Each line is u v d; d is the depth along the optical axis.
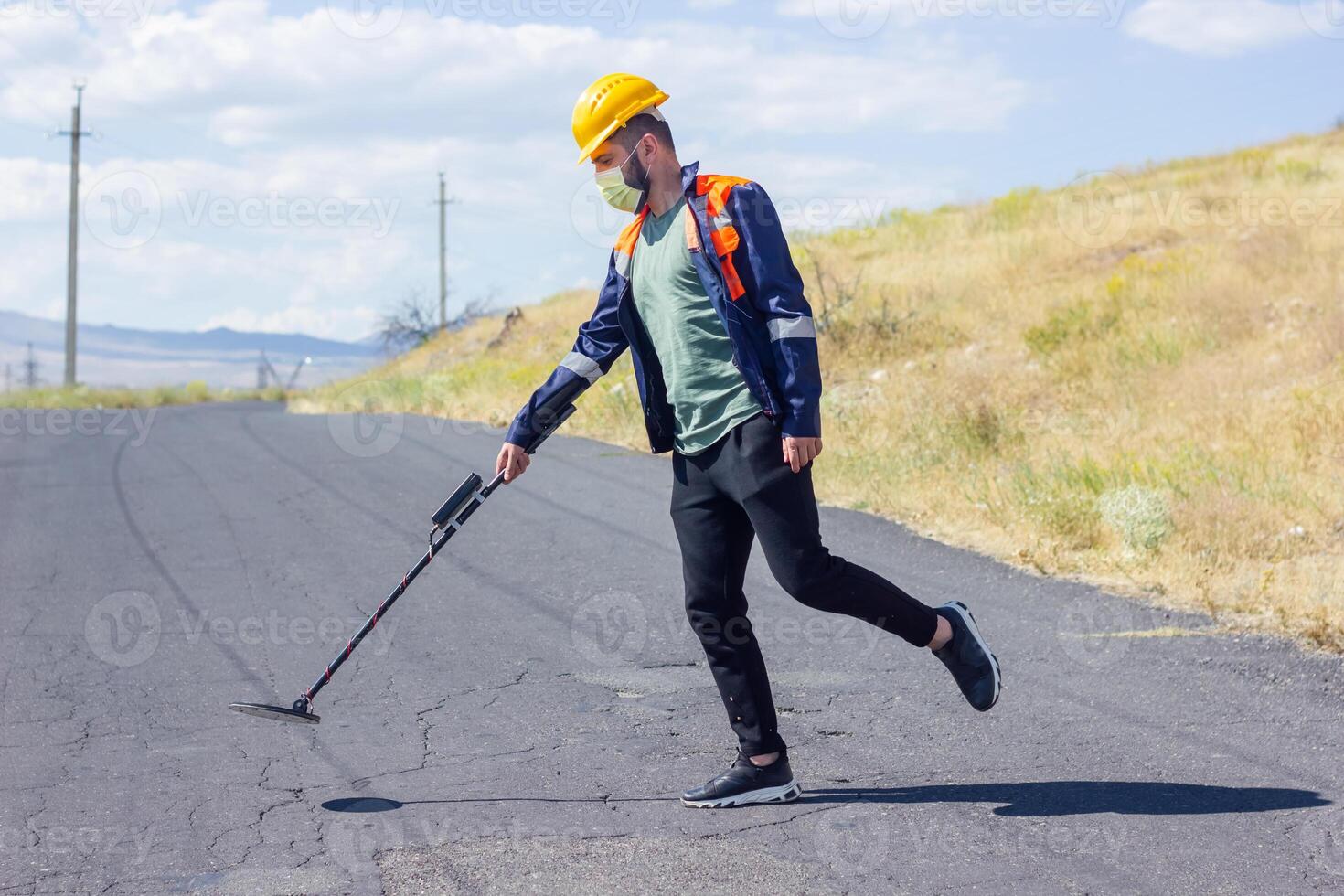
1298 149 27.38
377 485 10.49
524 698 4.67
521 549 7.60
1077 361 12.88
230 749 4.11
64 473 11.95
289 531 8.52
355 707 4.60
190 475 11.47
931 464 9.62
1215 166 26.52
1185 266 15.96
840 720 4.26
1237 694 4.40
